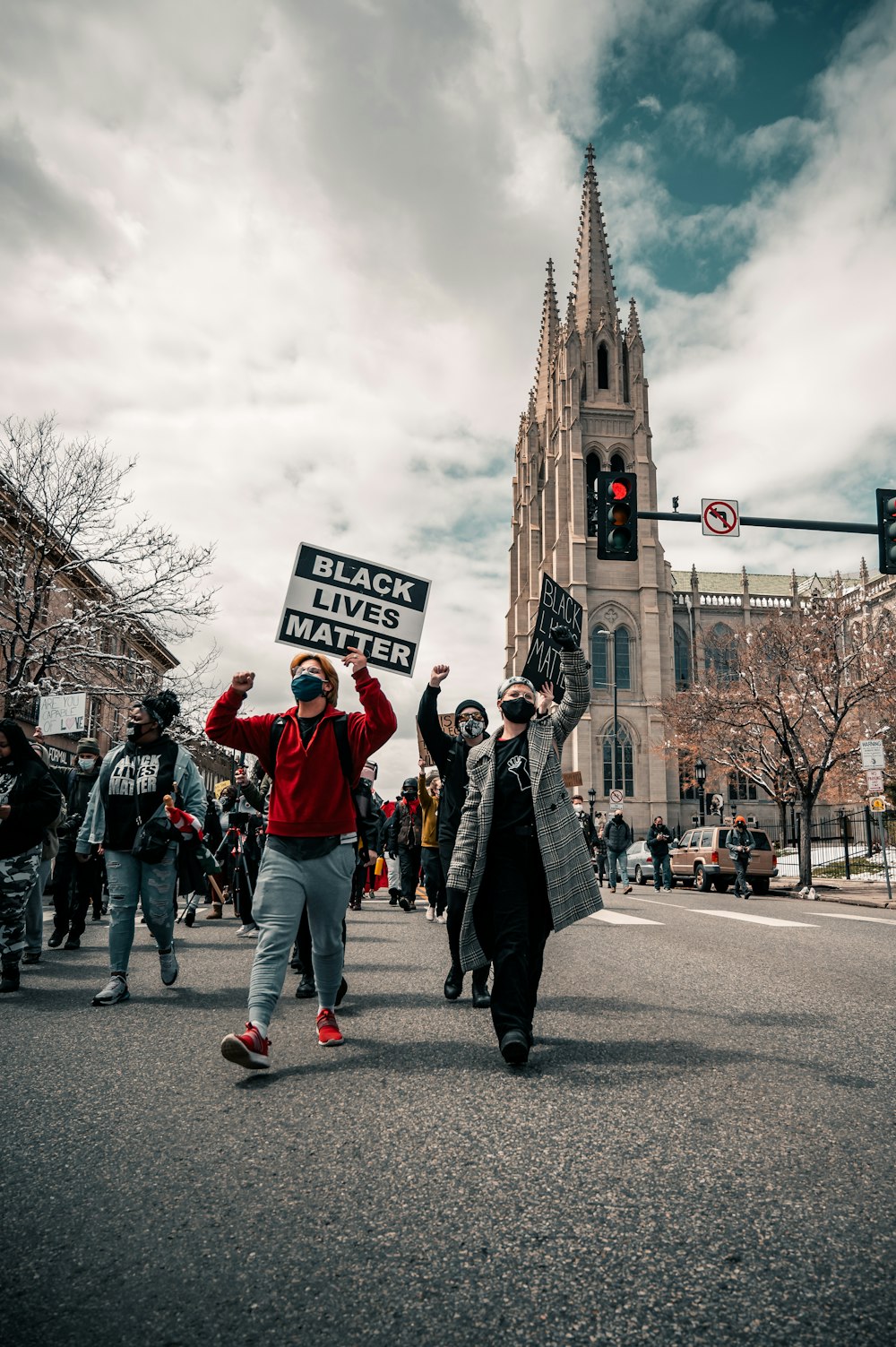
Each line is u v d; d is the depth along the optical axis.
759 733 32.88
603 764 59.38
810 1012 5.21
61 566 21.69
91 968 7.32
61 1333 1.83
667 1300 1.96
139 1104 3.41
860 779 31.67
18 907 6.13
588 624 61.03
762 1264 2.12
